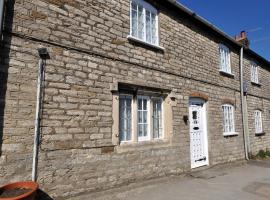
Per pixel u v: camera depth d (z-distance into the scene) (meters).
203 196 5.92
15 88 4.79
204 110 9.68
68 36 5.69
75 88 5.67
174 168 7.83
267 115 15.03
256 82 14.10
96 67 6.13
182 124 8.35
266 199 5.82
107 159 6.07
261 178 7.94
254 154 12.72
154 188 6.50
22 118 4.82
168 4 8.31
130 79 6.88
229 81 11.45
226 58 11.66
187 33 9.17
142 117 7.31
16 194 3.96
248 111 12.85
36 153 4.91
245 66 13.23
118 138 6.36
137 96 7.13
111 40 6.56
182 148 8.22
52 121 5.21
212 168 9.32
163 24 8.23
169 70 8.15
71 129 5.49
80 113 5.68
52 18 5.46
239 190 6.48
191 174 8.12
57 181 5.16
